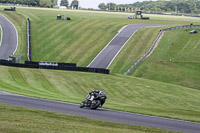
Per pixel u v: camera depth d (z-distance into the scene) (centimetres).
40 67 8244
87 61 11006
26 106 3078
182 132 2389
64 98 4362
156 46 12925
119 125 2417
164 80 9112
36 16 19138
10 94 4041
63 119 2470
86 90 6203
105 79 7350
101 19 19675
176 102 5831
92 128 2209
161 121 2820
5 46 12344
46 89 5769
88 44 13062
